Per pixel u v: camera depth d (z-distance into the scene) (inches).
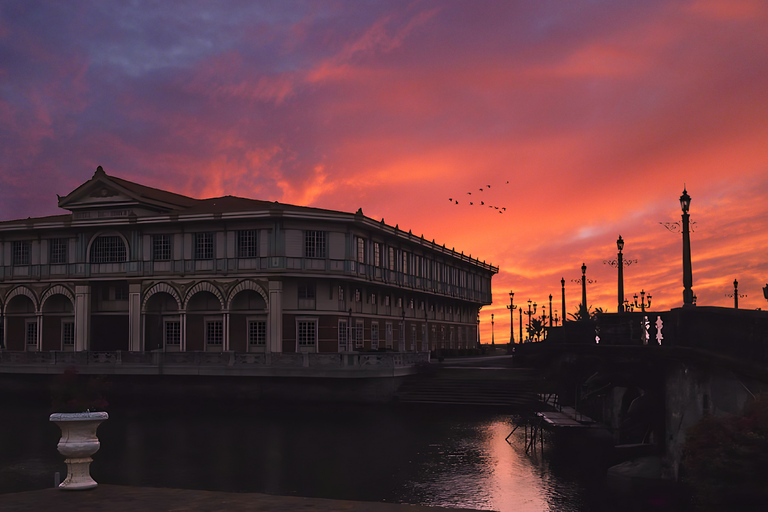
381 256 2509.8
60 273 2379.4
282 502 496.4
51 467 1107.9
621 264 1197.1
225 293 2186.3
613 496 842.8
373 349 2341.3
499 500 832.9
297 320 2167.8
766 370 554.9
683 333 704.4
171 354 1908.2
